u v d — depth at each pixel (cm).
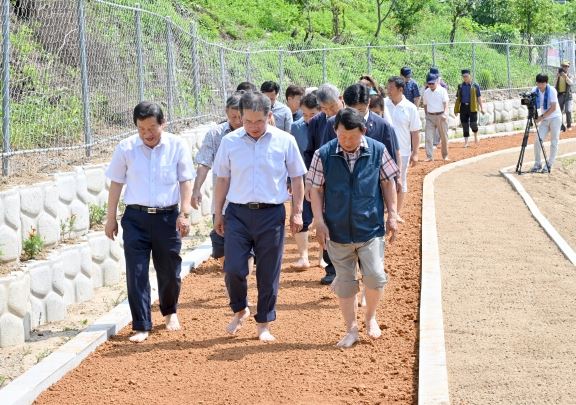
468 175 2556
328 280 1307
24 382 897
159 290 1102
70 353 988
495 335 1023
